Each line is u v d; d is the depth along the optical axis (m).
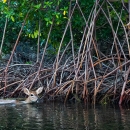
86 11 21.22
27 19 20.52
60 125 12.27
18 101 17.81
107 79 18.66
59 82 19.42
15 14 20.12
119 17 19.34
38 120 13.13
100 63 19.28
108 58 19.33
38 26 20.98
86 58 18.77
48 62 23.59
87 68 18.53
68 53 22.28
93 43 19.19
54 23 20.61
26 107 16.36
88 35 19.12
